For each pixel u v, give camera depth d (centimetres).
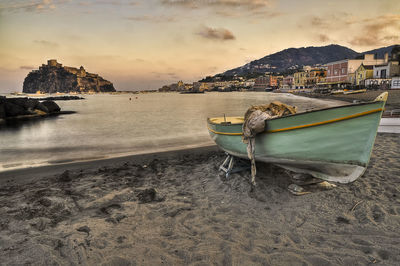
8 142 1455
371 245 321
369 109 388
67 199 529
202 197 531
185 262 311
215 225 409
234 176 617
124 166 823
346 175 457
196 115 3178
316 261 300
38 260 311
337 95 5331
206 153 980
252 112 524
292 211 436
